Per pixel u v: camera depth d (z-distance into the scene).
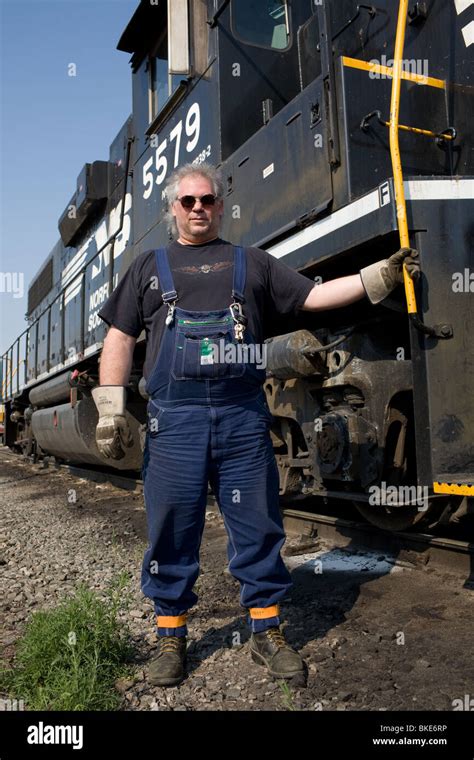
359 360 3.38
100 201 8.18
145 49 5.92
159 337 2.34
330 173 3.22
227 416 2.31
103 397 2.38
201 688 2.27
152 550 2.37
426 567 3.51
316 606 3.08
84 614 2.62
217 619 2.99
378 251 3.18
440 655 2.45
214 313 2.27
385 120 3.27
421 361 2.64
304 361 3.52
